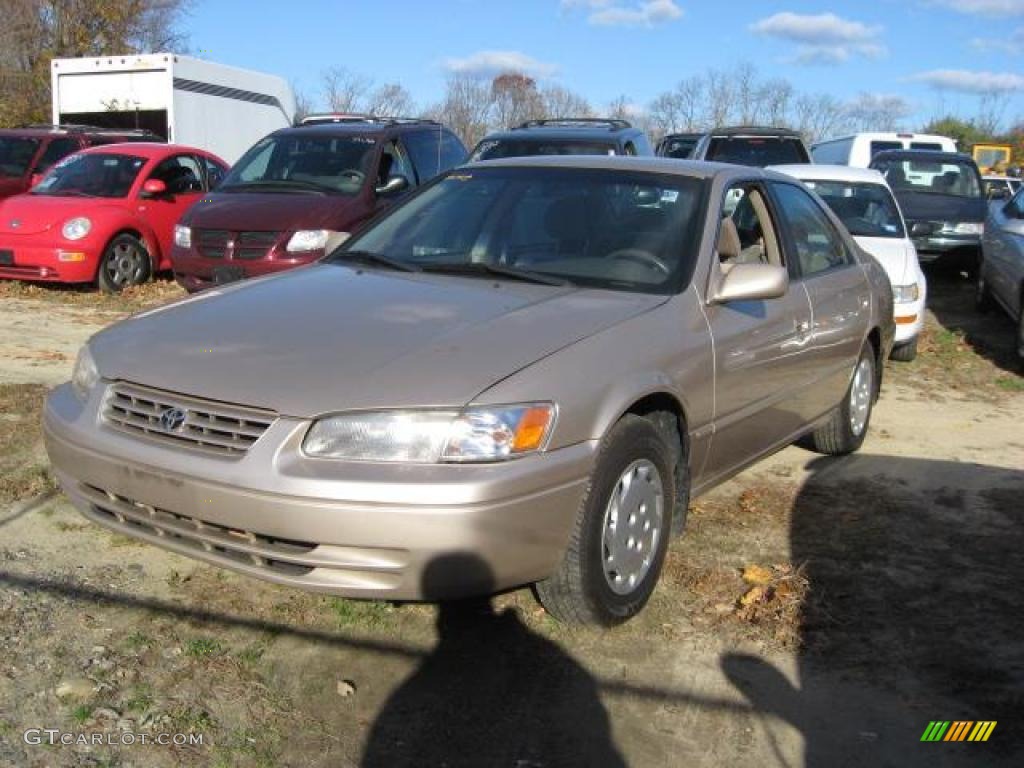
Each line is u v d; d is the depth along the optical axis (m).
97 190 11.27
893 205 9.72
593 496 3.44
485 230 4.61
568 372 3.41
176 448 3.32
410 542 3.10
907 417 7.11
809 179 9.95
